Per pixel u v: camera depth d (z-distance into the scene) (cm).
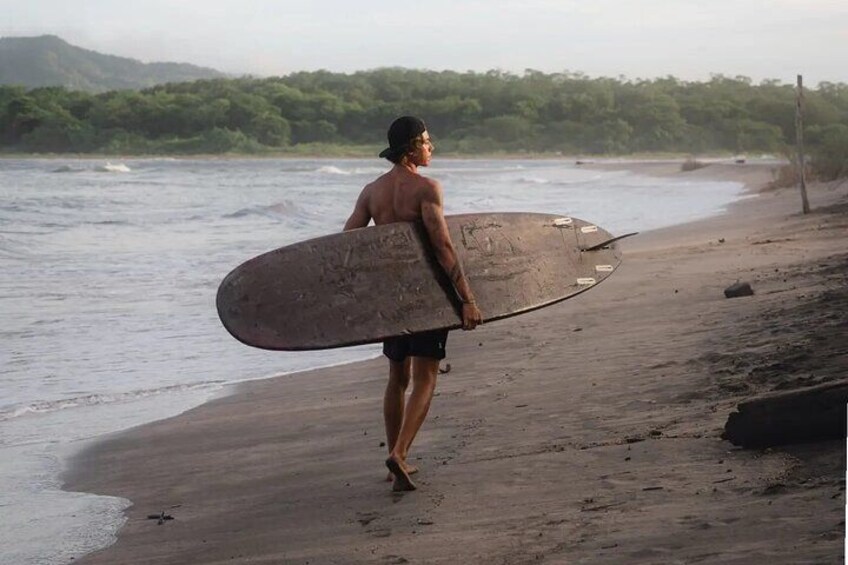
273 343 466
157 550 437
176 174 7438
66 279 1521
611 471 452
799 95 2238
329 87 18588
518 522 398
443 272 499
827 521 330
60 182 5622
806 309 833
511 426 584
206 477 560
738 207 2952
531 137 16312
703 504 379
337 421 673
